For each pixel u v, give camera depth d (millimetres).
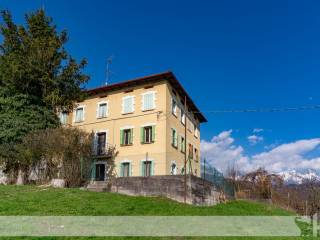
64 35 28812
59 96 26891
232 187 31438
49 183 21734
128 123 32406
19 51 26547
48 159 22594
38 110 26250
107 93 34688
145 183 20953
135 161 30828
